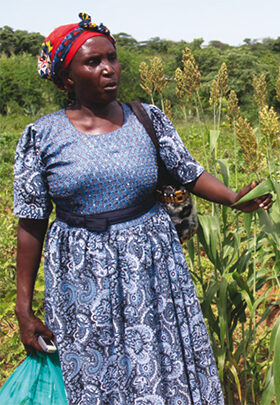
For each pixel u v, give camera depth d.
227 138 9.14
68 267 1.91
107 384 1.89
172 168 2.03
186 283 2.02
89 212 1.89
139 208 1.92
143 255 1.89
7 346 3.17
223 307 2.33
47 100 27.75
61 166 1.88
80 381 1.91
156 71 2.63
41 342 1.95
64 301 1.92
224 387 2.57
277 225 2.14
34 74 27.33
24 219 1.98
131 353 1.89
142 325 1.88
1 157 9.55
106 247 1.88
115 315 1.87
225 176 2.47
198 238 2.46
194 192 2.08
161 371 1.94
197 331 2.02
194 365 2.00
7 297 3.48
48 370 1.99
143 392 1.89
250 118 18.88
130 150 1.90
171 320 1.95
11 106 26.38
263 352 3.08
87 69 1.83
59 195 1.91
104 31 1.86
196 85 2.61
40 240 2.02
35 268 2.03
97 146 1.87
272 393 2.21
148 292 1.89
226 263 2.57
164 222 2.00
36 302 3.41
